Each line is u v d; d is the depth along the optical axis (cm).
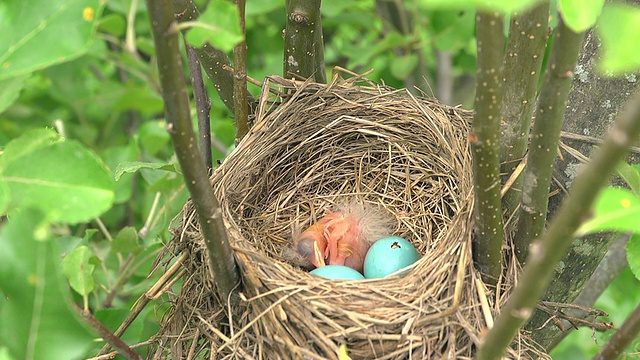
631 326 164
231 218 228
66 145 132
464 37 320
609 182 196
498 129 160
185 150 145
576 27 107
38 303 122
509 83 185
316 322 198
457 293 196
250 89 345
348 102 272
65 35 131
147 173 301
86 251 170
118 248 260
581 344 365
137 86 367
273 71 354
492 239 189
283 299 200
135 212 380
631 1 179
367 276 260
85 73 435
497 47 144
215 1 123
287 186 281
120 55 346
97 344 224
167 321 219
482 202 178
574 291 216
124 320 221
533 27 172
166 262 226
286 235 278
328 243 277
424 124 266
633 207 101
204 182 154
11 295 122
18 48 130
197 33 122
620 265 270
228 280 191
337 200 288
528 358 195
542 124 165
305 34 241
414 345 193
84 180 130
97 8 132
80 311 174
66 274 168
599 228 100
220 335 201
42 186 130
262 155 262
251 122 264
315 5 235
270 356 198
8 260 121
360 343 195
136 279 296
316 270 251
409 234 273
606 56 79
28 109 389
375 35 412
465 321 193
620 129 94
